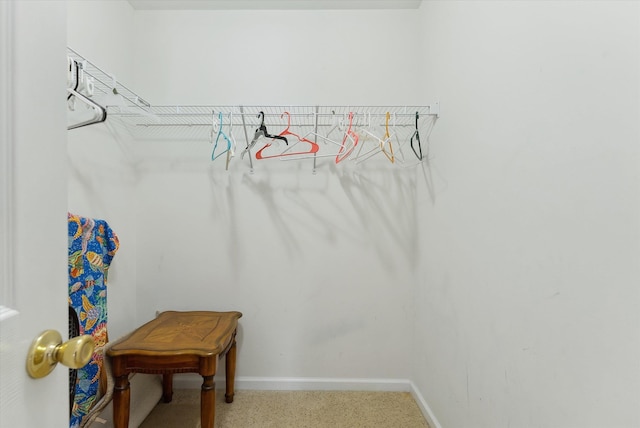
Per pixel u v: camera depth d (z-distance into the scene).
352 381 1.95
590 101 0.69
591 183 0.69
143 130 1.91
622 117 0.62
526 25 0.90
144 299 1.94
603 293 0.67
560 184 0.78
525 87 0.91
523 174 0.92
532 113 0.88
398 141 1.79
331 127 1.87
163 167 1.92
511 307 0.97
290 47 1.92
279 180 1.93
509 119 0.98
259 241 1.94
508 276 0.99
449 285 1.43
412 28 1.92
